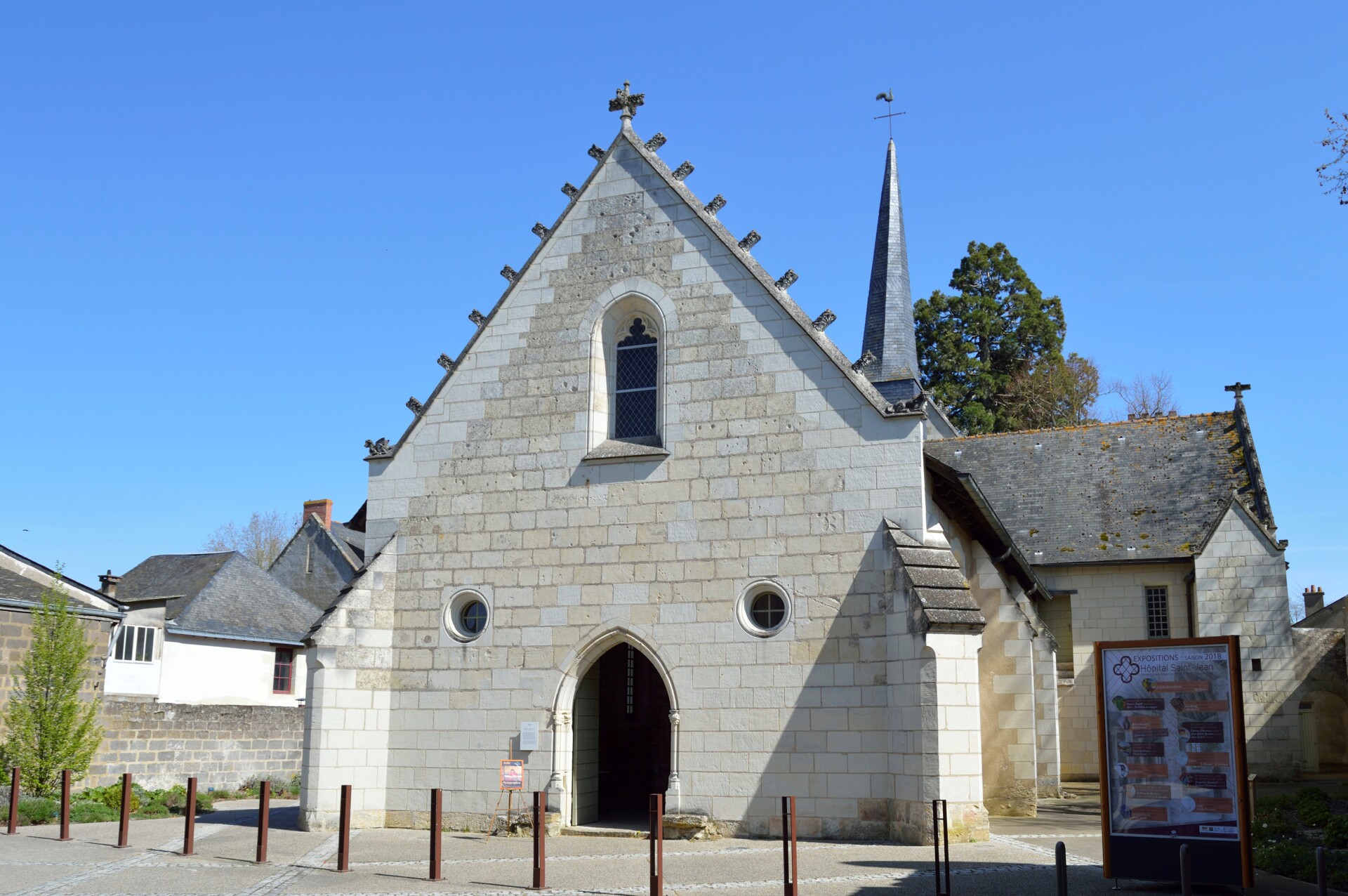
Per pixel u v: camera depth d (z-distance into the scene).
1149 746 12.19
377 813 19.42
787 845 12.04
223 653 31.86
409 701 19.77
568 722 18.89
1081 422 57.97
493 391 20.52
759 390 18.86
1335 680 31.20
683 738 18.11
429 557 20.25
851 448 18.16
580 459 19.69
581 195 20.77
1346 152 16.97
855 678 17.41
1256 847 15.98
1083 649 31.92
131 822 21.00
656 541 18.94
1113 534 32.53
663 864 14.60
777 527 18.30
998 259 59.28
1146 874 11.97
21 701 23.88
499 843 17.41
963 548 22.38
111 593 32.03
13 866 15.08
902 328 41.44
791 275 19.47
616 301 20.09
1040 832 18.45
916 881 13.13
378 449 21.00
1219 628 28.33
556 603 19.30
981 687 22.28
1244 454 33.09
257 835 18.33
